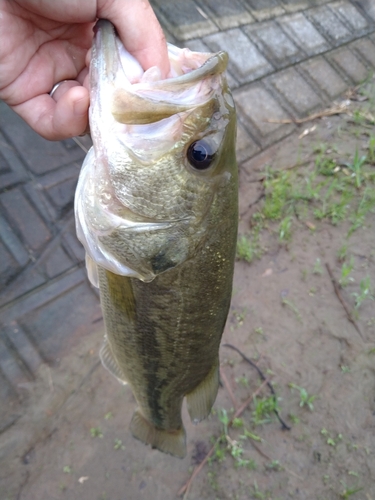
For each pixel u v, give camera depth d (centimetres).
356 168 58
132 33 20
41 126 24
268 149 63
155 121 18
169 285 20
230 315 46
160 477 36
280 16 75
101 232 19
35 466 36
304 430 40
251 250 51
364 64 80
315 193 56
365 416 41
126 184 18
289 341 45
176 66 21
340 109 70
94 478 36
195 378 25
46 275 44
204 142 18
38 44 23
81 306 44
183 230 19
